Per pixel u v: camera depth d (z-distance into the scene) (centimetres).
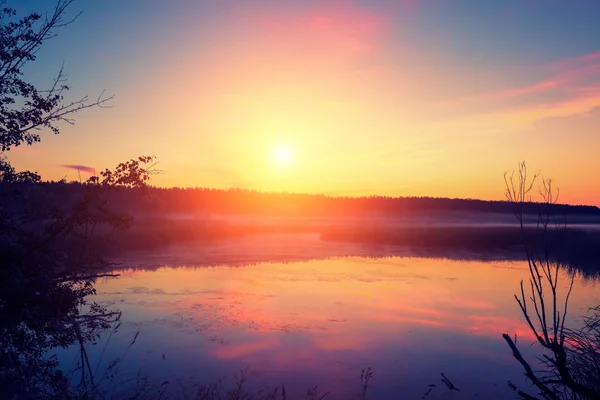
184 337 1191
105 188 610
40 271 554
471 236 5172
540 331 1266
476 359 1054
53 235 581
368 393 862
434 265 2691
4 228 553
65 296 569
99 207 607
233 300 1650
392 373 969
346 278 2184
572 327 1255
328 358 1054
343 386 891
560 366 313
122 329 1241
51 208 587
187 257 2964
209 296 1714
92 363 958
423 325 1348
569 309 1513
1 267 533
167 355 1049
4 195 562
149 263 2658
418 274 2328
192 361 1014
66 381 545
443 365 1016
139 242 3694
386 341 1193
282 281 2081
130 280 2062
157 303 1577
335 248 3738
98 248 619
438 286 1991
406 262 2839
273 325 1327
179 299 1652
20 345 539
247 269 2464
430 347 1144
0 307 530
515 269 2525
